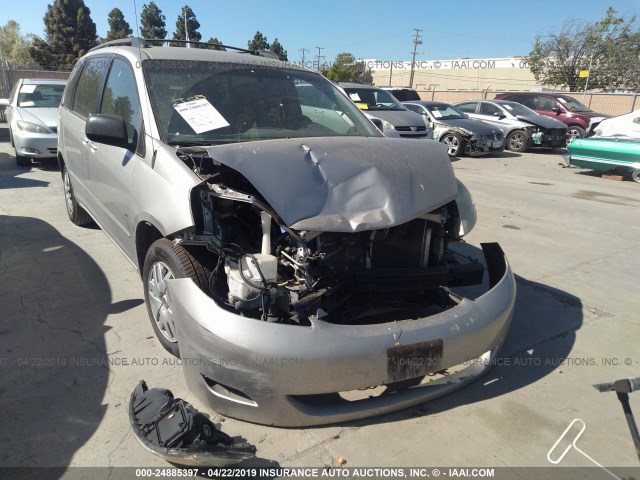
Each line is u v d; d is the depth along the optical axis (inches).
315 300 100.9
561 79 1715.1
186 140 128.2
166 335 125.8
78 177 196.5
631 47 1633.9
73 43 2081.7
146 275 127.7
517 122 608.1
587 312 163.8
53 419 102.9
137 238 132.0
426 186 114.4
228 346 93.4
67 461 92.4
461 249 223.0
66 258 192.4
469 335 105.7
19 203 272.8
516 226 266.7
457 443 101.7
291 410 96.0
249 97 146.9
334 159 112.9
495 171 456.8
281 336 92.7
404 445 100.4
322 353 92.8
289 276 106.8
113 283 170.7
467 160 530.0
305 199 103.6
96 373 119.1
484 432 105.3
